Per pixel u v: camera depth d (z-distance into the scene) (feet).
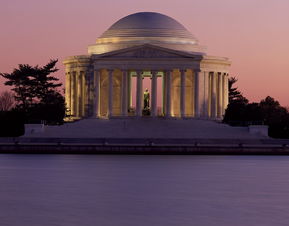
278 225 589.73
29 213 629.10
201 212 638.94
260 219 612.29
